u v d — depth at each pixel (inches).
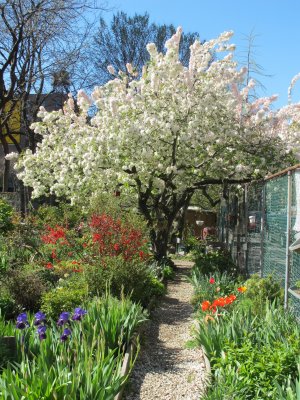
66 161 559.2
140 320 277.4
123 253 366.6
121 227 375.6
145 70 530.6
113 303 272.7
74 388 158.6
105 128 513.7
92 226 380.5
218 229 900.0
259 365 184.7
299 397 152.5
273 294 306.2
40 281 337.4
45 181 576.1
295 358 183.3
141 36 1253.1
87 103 563.5
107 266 352.5
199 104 506.9
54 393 148.1
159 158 539.8
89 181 544.4
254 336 224.1
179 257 781.3
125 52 1237.1
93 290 336.5
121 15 1247.5
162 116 508.1
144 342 284.4
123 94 528.7
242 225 517.0
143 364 253.3
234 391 177.5
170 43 504.7
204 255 542.6
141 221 416.2
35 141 920.3
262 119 532.4
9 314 310.7
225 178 552.4
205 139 504.1
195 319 334.3
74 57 764.6
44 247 454.6
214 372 214.7
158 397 213.9
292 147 539.2
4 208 534.0
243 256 503.5
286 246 298.2
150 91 515.2
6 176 972.6
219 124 522.3
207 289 383.2
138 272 357.7
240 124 538.6
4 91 722.2
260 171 531.8
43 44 729.0
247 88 567.5
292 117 567.5
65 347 197.9
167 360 261.1
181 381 231.1
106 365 192.5
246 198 479.2
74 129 563.2
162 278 490.6
